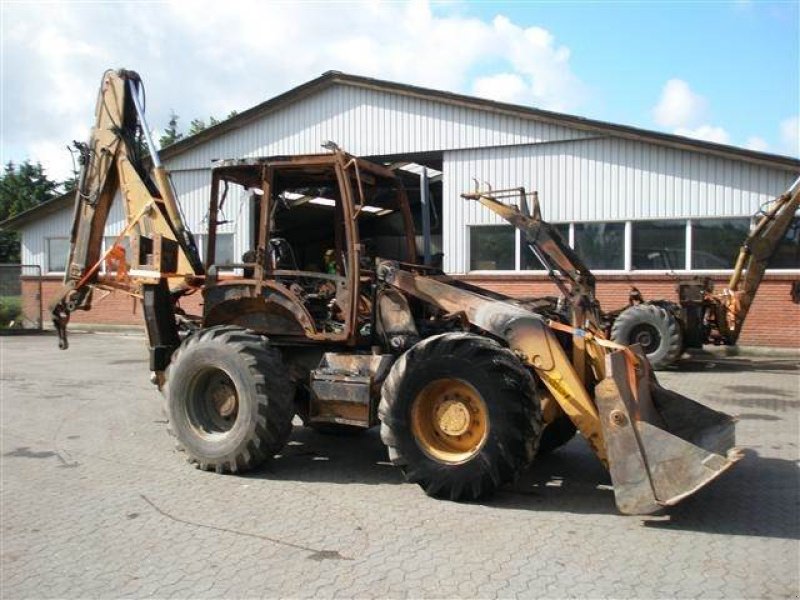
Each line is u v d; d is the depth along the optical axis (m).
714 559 4.35
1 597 4.02
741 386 10.68
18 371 13.12
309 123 18.22
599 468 6.39
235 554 4.53
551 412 5.63
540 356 5.40
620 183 15.27
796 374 11.90
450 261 16.88
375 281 6.45
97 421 8.61
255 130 18.89
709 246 14.67
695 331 12.41
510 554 4.45
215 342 6.25
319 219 6.91
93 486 6.01
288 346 6.78
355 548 4.58
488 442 5.23
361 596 3.92
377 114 17.44
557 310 6.61
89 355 15.68
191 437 6.36
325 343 6.62
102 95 7.75
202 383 6.44
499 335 5.57
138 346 17.53
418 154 17.22
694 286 12.48
